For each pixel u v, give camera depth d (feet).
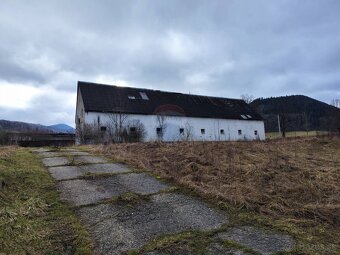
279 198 18.11
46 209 15.88
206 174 22.71
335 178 22.88
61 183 20.65
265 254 11.32
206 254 11.41
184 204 17.04
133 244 12.29
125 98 89.40
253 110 118.62
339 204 17.47
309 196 18.97
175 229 13.71
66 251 11.79
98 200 17.40
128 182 21.26
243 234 13.20
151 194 18.70
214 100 113.39
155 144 37.60
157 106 92.12
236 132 105.50
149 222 14.52
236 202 17.07
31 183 19.84
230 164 25.34
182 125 92.73
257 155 30.35
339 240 12.83
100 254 11.56
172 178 21.88
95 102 81.46
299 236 13.05
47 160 28.84
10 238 12.30
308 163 27.91
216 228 13.82
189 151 30.73
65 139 85.61
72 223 14.23
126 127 81.66
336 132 70.23
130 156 30.12
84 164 27.09
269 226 14.15
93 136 72.64
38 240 12.41
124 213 15.65
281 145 40.86
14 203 16.07
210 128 98.84
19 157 27.94
